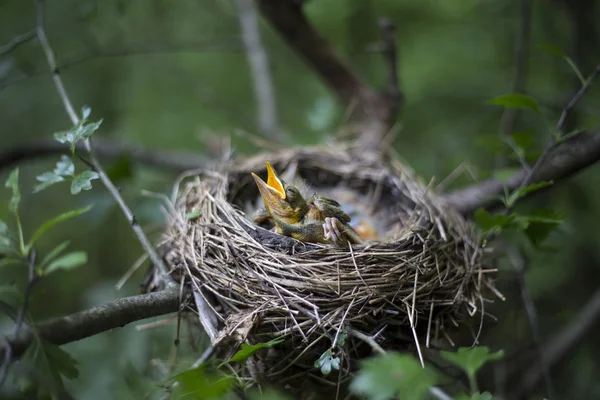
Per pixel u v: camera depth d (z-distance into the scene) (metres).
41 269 2.56
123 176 4.13
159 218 4.19
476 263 3.32
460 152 6.36
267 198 3.35
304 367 2.92
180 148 7.71
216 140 5.62
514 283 4.34
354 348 2.87
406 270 2.99
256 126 6.37
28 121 7.00
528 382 4.68
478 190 4.15
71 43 6.53
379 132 4.89
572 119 5.45
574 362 5.48
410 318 2.76
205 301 2.94
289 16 4.96
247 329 2.75
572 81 5.65
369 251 3.03
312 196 3.51
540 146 5.49
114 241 7.56
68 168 2.76
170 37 7.73
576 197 5.77
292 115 7.72
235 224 3.16
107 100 7.46
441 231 3.29
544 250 3.89
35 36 4.06
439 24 7.62
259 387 2.87
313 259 2.97
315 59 5.16
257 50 6.36
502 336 4.58
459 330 3.30
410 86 7.18
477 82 6.99
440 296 3.05
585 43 5.96
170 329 4.65
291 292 2.85
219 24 8.06
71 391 4.46
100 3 5.12
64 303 6.62
